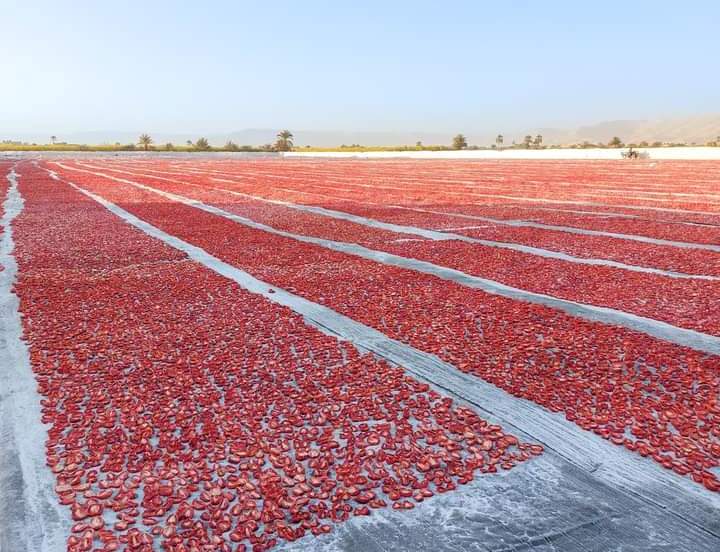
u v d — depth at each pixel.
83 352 6.02
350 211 18.25
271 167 46.03
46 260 10.92
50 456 4.13
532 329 6.74
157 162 56.50
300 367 5.70
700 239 12.69
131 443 4.29
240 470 3.94
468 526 3.43
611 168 37.12
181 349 6.15
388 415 4.73
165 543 3.23
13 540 3.33
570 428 4.54
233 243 12.79
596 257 11.04
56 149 82.69
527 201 20.33
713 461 4.04
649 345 6.19
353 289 8.70
